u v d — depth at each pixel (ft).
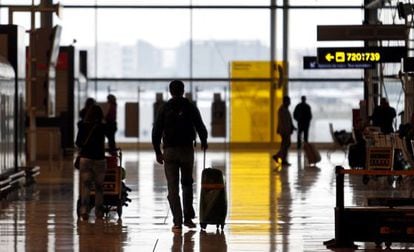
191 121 52.65
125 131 149.28
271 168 105.81
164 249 46.73
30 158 101.04
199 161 119.03
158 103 147.54
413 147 76.07
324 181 87.66
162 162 53.21
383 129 95.04
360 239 47.37
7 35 81.41
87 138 57.26
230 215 60.75
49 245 48.14
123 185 62.08
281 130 109.40
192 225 54.29
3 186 70.38
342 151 143.74
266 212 62.49
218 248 46.96
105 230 53.78
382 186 82.99
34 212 62.59
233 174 96.43
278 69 144.87
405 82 92.53
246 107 154.61
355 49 92.53
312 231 53.31
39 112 93.91
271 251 46.14
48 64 92.02
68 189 79.51
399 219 47.09
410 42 105.60
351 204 67.51
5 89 75.77
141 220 58.34
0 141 73.72
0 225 55.93
